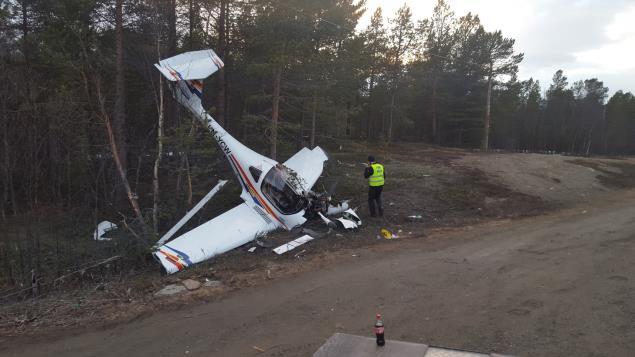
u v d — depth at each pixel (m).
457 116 42.28
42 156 12.98
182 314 5.76
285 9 13.20
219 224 9.57
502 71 35.44
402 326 4.89
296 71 14.38
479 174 16.77
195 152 11.98
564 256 7.29
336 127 16.98
